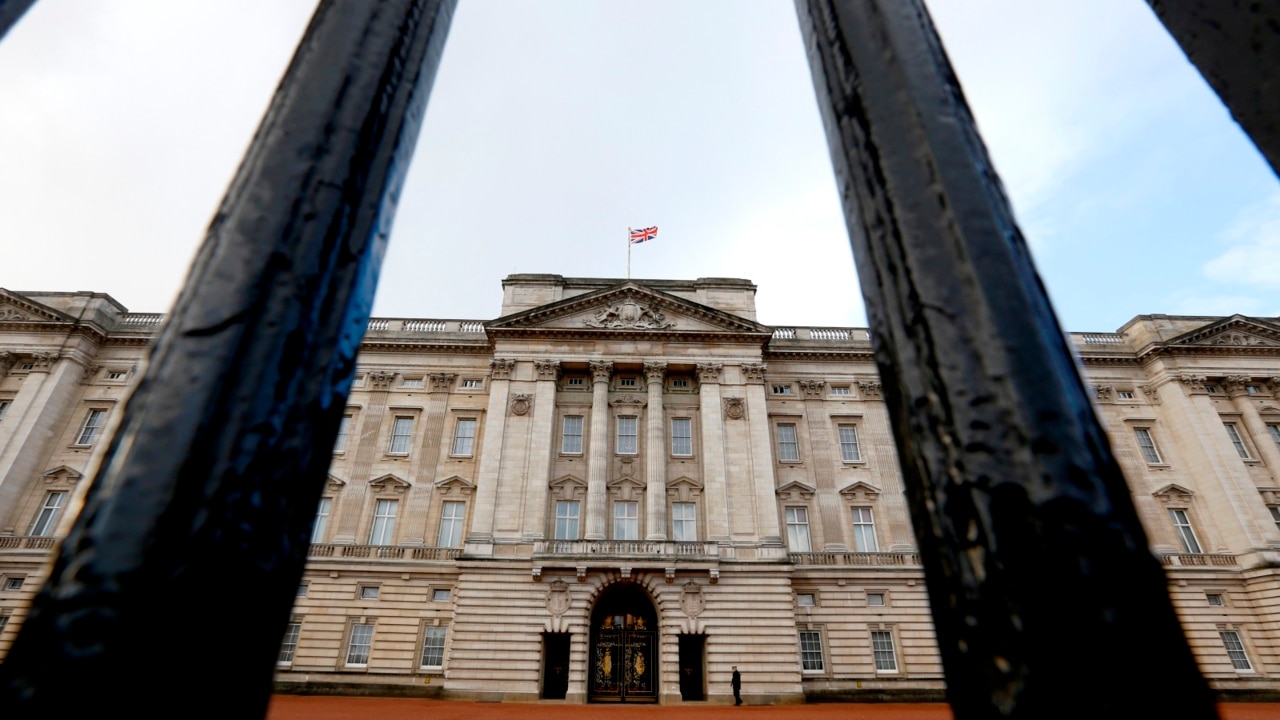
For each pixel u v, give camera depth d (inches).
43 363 1531.7
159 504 31.0
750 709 1102.4
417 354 1609.3
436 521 1423.5
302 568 36.6
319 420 39.4
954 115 50.1
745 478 1400.1
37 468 1456.7
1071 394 37.3
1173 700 28.6
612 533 1354.6
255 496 34.1
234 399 35.5
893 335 43.5
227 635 30.4
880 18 55.5
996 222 44.4
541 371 1483.8
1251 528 1434.5
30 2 53.5
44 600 29.0
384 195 49.9
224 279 40.4
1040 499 32.3
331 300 42.9
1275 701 1309.1
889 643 1348.4
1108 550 31.3
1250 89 51.3
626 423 1478.8
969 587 33.0
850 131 52.6
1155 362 1644.9
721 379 1502.2
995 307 39.5
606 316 1556.3
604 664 1250.6
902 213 45.4
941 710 1088.2
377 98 51.9
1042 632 29.5
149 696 26.8
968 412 36.4
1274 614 1360.7
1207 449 1523.1
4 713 25.4
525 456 1395.2
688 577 1278.3
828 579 1390.3
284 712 843.4
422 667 1283.2
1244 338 1646.2
